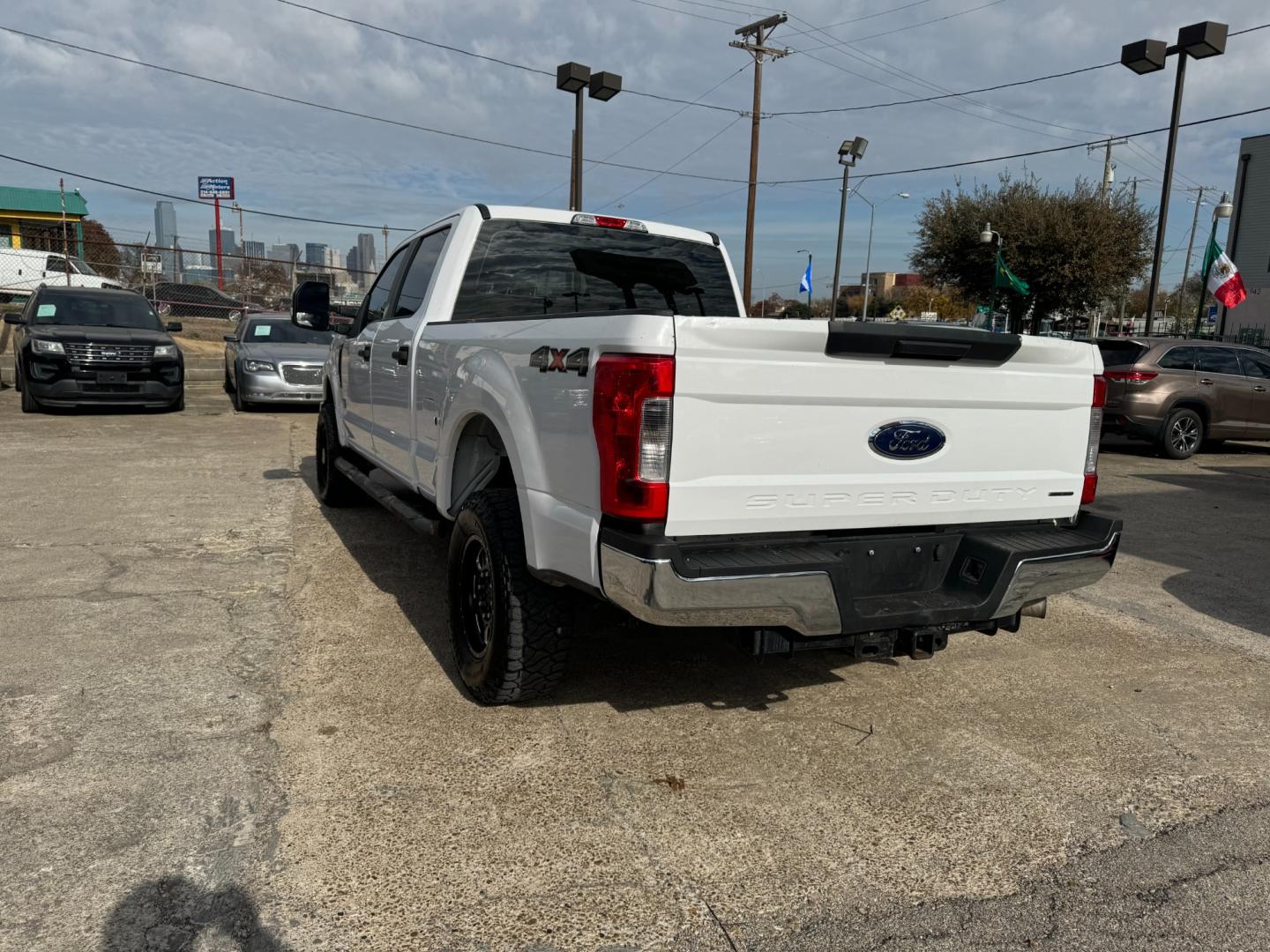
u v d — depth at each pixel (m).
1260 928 2.42
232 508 7.04
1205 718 3.78
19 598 4.73
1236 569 6.21
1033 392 3.39
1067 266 28.19
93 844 2.59
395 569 5.46
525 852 2.65
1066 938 2.36
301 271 23.47
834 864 2.65
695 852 2.68
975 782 3.17
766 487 2.90
